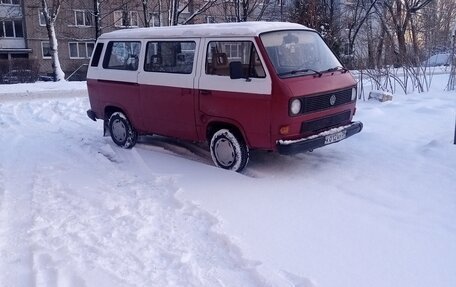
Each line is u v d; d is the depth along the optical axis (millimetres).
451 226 4562
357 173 6168
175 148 7992
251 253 4125
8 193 5770
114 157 7566
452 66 13445
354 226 4629
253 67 6031
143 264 3961
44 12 23625
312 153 7188
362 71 12438
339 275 3771
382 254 4078
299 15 18938
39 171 6711
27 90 15359
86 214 5055
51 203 5398
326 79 6312
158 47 7238
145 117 7562
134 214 5039
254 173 6422
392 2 23375
